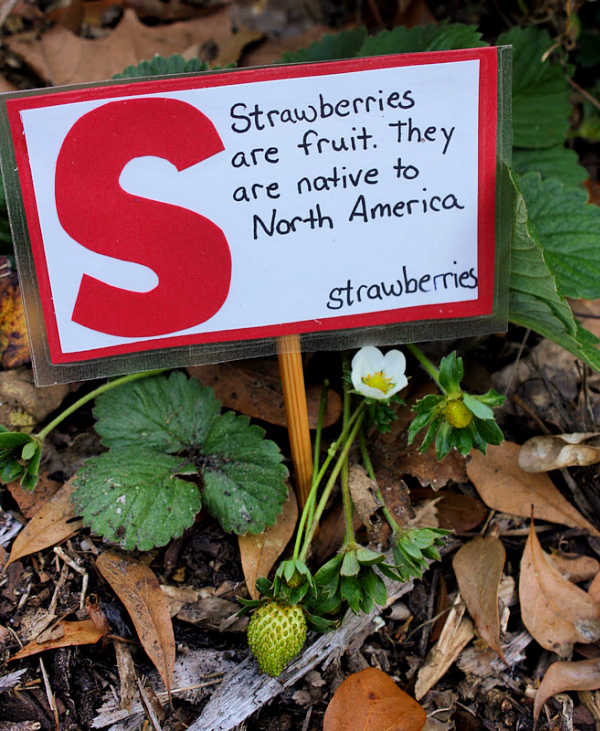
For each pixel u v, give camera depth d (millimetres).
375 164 373
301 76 361
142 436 406
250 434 401
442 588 406
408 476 421
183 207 369
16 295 429
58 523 394
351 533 368
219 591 396
